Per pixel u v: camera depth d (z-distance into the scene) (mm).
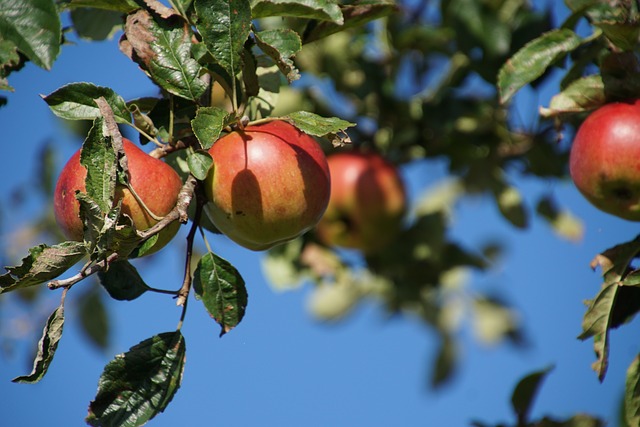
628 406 1496
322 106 1763
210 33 1402
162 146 1421
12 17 1441
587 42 1550
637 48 1532
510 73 1491
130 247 1369
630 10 1487
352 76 1768
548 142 1745
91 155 1366
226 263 1419
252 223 1430
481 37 1717
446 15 1747
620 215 1493
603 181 1479
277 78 1507
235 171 1422
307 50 1758
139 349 1408
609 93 1490
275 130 1438
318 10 1438
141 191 1395
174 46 1416
